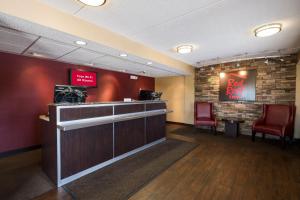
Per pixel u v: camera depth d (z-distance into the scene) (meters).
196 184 2.29
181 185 2.27
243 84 5.00
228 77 5.27
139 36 3.09
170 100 6.96
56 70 4.06
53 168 2.29
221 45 3.56
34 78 3.67
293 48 3.78
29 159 3.14
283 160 3.13
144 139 3.74
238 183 2.32
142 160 3.11
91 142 2.61
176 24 2.58
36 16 1.94
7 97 3.29
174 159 3.15
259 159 3.17
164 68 4.92
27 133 3.58
